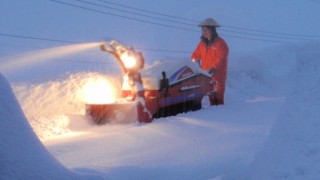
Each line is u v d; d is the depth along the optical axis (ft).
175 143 17.48
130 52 24.48
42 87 26.35
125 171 13.44
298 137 9.52
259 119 21.77
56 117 23.86
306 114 9.93
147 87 24.85
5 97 9.82
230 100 32.86
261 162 10.46
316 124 9.45
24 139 9.82
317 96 10.17
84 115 24.90
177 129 20.30
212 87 28.66
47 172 9.86
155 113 24.67
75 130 23.34
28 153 9.70
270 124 20.21
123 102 24.66
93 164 14.55
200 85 27.45
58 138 21.04
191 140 17.76
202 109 26.53
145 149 16.99
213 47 29.32
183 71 26.23
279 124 10.53
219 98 28.89
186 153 15.44
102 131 22.34
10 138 9.45
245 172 11.49
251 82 36.58
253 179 10.37
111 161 15.11
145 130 20.40
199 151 15.51
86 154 16.69
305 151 9.00
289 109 10.56
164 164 14.28
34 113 23.90
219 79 28.86
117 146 17.72
